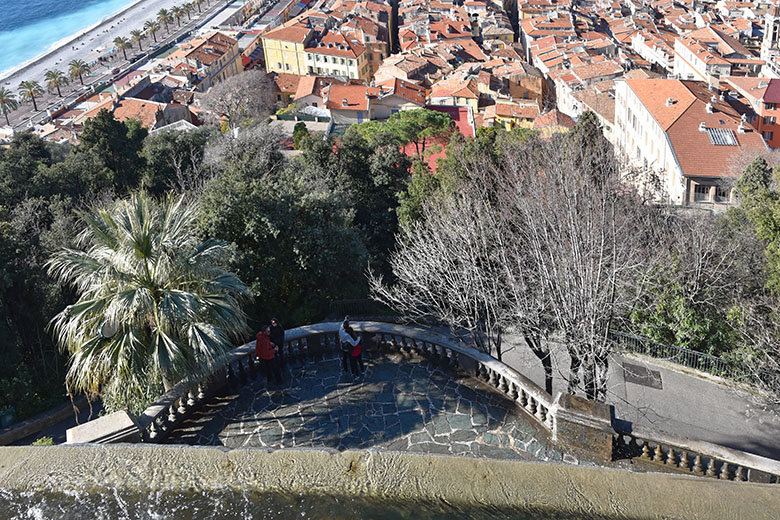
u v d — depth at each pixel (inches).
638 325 916.0
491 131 1483.8
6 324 1088.8
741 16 7071.9
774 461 472.1
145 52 7214.6
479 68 5012.3
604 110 3715.6
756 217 1024.2
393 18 7450.8
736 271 1048.8
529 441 552.4
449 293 789.9
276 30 6117.1
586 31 6382.9
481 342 756.6
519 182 922.1
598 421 510.0
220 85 4328.3
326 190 1301.7
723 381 877.2
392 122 2522.1
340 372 662.5
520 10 7308.1
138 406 596.7
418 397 618.8
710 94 2783.0
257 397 633.6
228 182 920.3
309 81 4724.4
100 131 1738.4
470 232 830.5
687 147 2440.9
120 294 568.4
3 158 1685.5
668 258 934.4
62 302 1135.0
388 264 1318.9
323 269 922.7
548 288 729.0
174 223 624.4
